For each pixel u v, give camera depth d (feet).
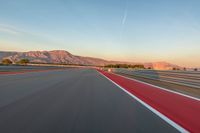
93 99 28.73
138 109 22.61
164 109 22.77
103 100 28.04
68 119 18.07
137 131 15.12
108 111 21.39
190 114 20.68
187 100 28.73
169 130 15.48
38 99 28.07
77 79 68.59
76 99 28.50
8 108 22.29
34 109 21.91
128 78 78.07
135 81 62.75
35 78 67.56
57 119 18.06
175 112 21.44
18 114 19.72
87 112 20.79
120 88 43.50
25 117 18.67
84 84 51.16
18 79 61.82
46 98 28.99
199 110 22.57
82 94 33.45
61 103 25.39
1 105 23.85
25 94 32.45
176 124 17.06
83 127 15.88
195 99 29.53
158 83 55.67
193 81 41.73
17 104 24.47
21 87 41.73
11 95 31.27
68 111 21.15
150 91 38.40
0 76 75.25
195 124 17.21
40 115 19.40
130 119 18.35
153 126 16.40
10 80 57.82
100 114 20.04
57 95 31.94
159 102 27.04
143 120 18.11
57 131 14.90
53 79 65.31
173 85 49.67
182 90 40.42
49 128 15.57
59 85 47.19
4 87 41.29
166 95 33.30
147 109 22.66
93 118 18.49
